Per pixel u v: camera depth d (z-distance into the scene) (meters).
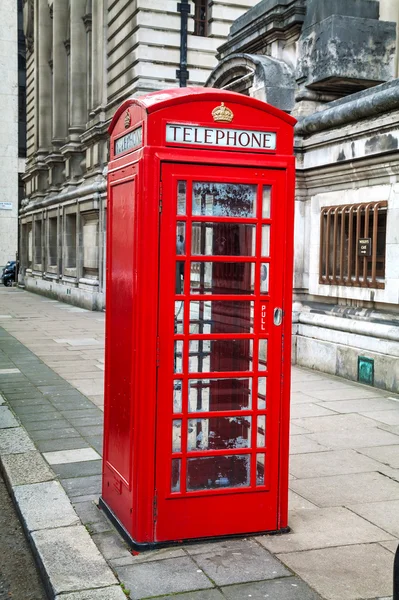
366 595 3.63
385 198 9.09
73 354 12.16
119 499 4.45
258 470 4.38
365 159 9.34
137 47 18.22
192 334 4.17
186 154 4.07
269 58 11.89
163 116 4.02
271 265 4.30
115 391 4.59
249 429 4.36
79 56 24.33
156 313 4.09
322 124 10.29
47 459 5.95
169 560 4.01
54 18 27.42
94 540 4.30
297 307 11.06
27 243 35.09
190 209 4.10
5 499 5.38
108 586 3.66
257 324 4.31
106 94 20.94
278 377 4.36
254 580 3.77
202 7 19.31
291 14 11.59
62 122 27.81
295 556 4.07
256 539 4.31
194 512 4.23
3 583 4.05
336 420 7.29
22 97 46.97
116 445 4.55
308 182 10.90
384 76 10.92
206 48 18.81
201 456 4.24
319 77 10.86
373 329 9.12
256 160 4.20
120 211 4.50
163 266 4.09
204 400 4.26
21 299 26.97
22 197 46.09
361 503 4.94
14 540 4.62
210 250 4.19
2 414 7.54
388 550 4.17
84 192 22.19
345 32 10.67
